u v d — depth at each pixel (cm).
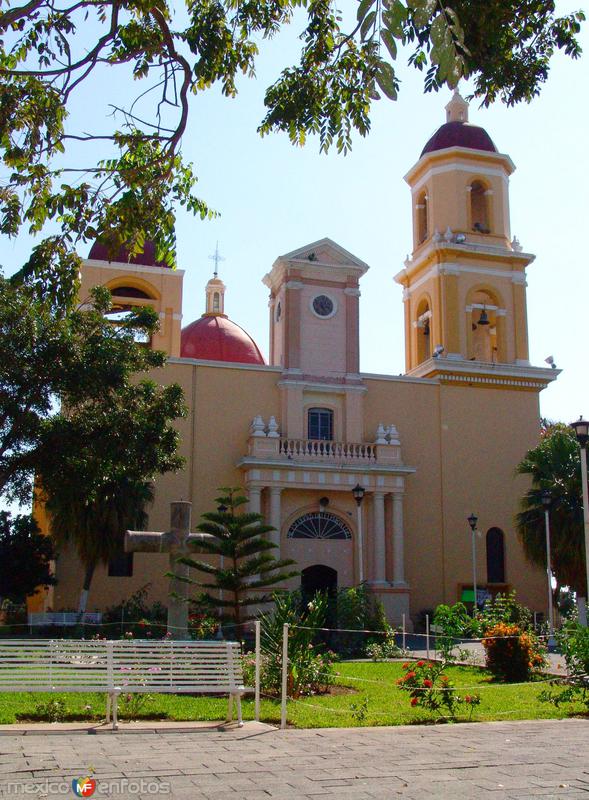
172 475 3300
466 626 1855
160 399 2392
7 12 914
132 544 1719
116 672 1077
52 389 2164
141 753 845
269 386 3509
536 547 3088
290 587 3281
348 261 3712
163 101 1080
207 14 1102
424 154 4106
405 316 4191
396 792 686
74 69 1001
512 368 3791
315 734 1002
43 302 1131
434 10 542
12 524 3025
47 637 2661
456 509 3631
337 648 2492
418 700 1269
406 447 3638
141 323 2416
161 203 1143
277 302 3794
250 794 670
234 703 1286
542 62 1013
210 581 3172
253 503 3259
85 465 2175
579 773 769
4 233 1128
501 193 4066
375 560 3353
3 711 1145
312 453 3391
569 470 3055
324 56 1087
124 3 1030
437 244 3872
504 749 895
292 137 1114
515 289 3969
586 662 1387
